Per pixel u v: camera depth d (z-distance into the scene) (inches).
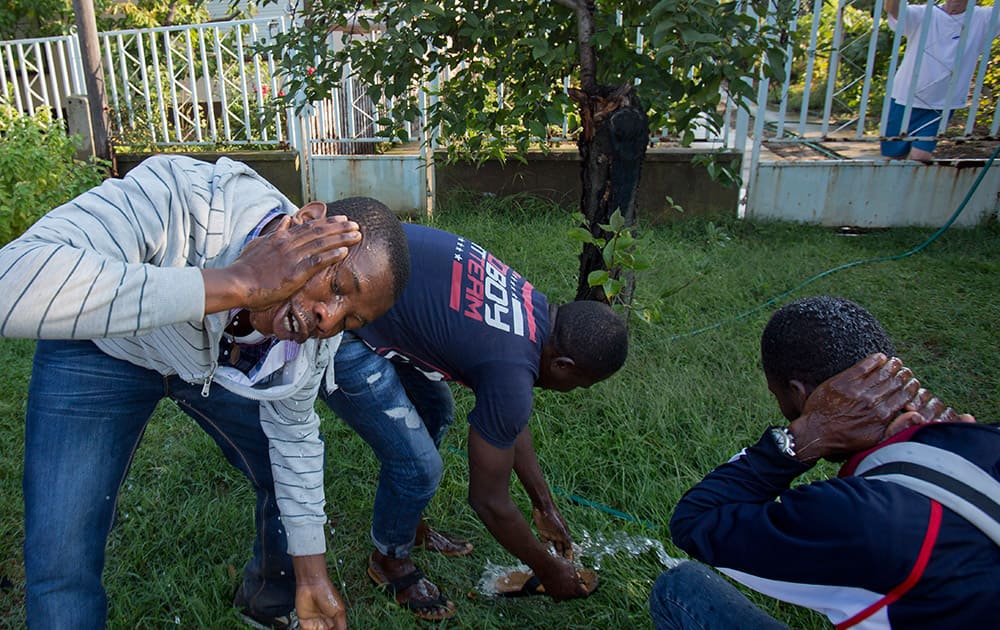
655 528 101.8
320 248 47.6
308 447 71.1
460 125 134.2
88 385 63.9
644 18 117.2
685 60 105.5
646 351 149.7
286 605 87.7
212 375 64.7
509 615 91.9
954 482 48.1
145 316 47.1
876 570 47.7
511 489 108.6
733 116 327.9
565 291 177.8
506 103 150.4
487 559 100.5
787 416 61.7
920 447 50.4
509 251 202.1
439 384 100.3
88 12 263.6
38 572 63.2
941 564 46.6
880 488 49.3
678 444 120.1
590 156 127.5
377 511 90.1
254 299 48.0
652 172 246.7
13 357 153.0
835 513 49.3
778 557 52.6
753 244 220.7
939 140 235.0
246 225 61.1
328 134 285.1
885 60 332.5
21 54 282.4
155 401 70.0
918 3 350.3
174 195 58.7
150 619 89.7
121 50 275.4
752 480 58.6
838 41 236.1
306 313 50.0
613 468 115.6
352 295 51.7
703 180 245.6
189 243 59.2
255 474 78.7
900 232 232.7
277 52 139.6
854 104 384.5
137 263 51.1
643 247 195.9
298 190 271.9
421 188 264.8
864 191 242.1
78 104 271.9
